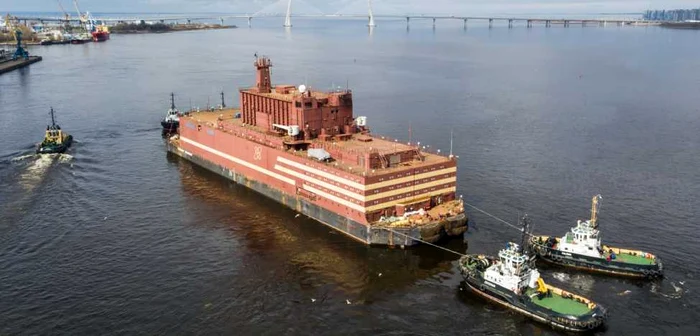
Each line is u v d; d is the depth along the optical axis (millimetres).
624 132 182000
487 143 169250
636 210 116812
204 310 81438
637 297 84500
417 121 198875
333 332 76688
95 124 198000
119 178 141250
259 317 79938
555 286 87750
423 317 80500
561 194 126062
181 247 101750
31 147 166500
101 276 90812
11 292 85625
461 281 90500
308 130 123938
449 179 111125
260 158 128000
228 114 164875
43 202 122250
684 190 128125
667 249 99188
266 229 109938
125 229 109250
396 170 103812
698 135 177375
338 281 90125
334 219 108750
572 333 76500
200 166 153750
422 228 98938
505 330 77562
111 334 75625
